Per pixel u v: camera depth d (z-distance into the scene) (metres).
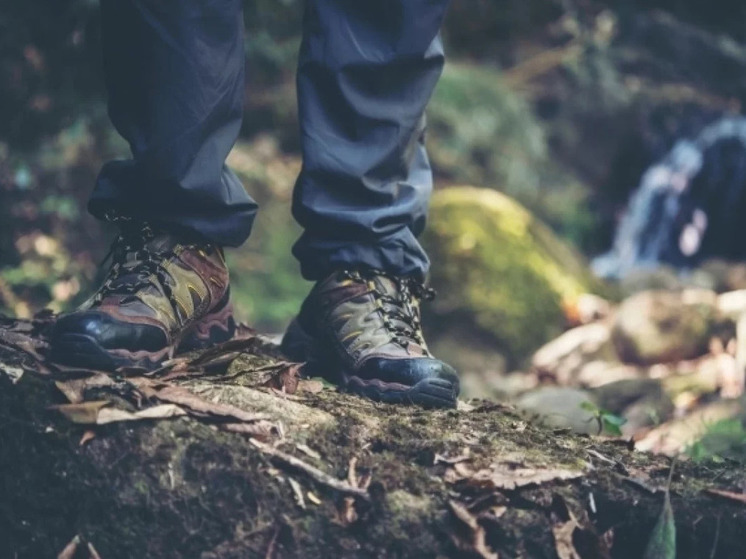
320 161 2.20
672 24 12.99
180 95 2.05
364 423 1.99
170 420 1.84
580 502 1.88
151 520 1.79
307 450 1.88
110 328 1.97
